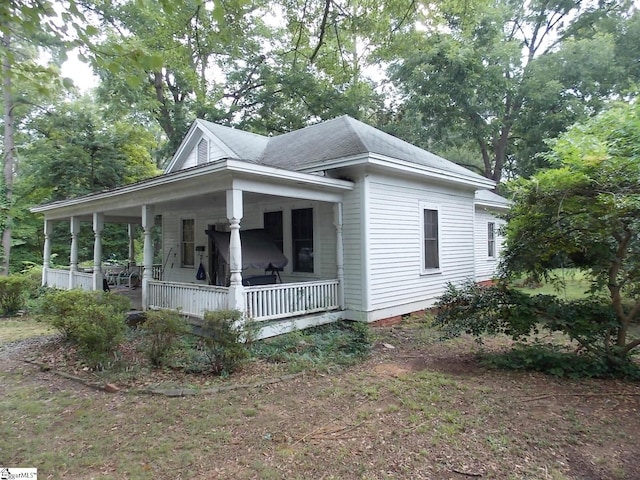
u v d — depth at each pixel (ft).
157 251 75.82
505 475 9.82
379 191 29.32
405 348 22.91
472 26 27.32
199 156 43.29
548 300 18.58
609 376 16.96
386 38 28.12
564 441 11.48
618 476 9.78
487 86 72.59
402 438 11.74
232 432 12.35
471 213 41.52
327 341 23.26
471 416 13.17
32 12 10.00
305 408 14.16
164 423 13.07
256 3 26.96
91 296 22.85
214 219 40.55
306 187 25.96
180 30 25.29
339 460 10.58
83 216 41.19
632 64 75.46
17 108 60.85
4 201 52.47
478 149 98.53
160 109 71.10
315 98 67.46
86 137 59.77
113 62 10.84
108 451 11.27
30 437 12.21
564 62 74.64
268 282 30.45
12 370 19.35
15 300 35.83
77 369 19.08
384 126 86.58
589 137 17.26
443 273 36.50
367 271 27.91
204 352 20.43
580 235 17.28
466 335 25.63
